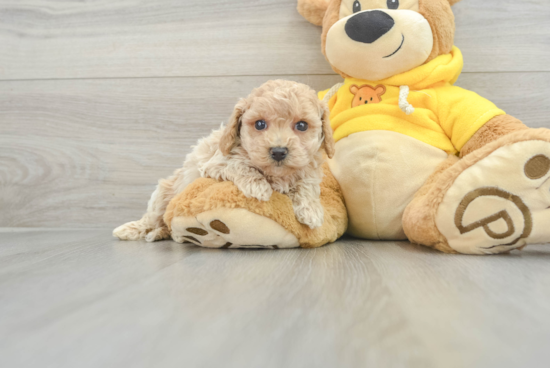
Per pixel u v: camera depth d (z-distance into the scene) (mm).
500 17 1392
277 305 555
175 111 1563
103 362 389
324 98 1330
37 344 433
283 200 1000
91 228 1604
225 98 1541
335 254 946
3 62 1625
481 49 1406
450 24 1189
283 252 980
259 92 1003
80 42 1594
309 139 976
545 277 706
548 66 1383
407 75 1188
